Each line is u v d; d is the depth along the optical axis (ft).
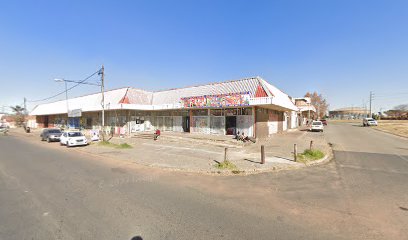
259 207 18.62
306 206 18.88
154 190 23.11
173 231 14.38
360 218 16.57
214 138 65.46
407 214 17.30
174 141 68.85
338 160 39.78
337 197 21.11
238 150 50.37
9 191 22.65
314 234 14.17
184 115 88.28
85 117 123.34
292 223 15.69
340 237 13.85
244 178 28.14
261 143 62.08
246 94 64.69
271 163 35.99
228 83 77.25
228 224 15.44
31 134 120.37
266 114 80.02
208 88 81.87
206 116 79.30
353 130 120.26
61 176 28.94
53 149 57.72
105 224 15.35
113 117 101.71
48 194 21.71
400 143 64.08
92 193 22.02
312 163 36.78
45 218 16.31
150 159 40.27
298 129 127.85
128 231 14.37
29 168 34.01
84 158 43.21
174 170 32.58
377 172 31.04
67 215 16.84
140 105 91.09
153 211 17.62
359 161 38.83
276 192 22.58
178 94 90.79
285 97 97.25
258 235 13.96
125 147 56.18
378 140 71.97
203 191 22.88
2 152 52.44
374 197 21.08
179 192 22.50
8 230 14.53
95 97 113.50
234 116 72.28
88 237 13.61
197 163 36.50
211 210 17.90
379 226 15.31
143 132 92.79
